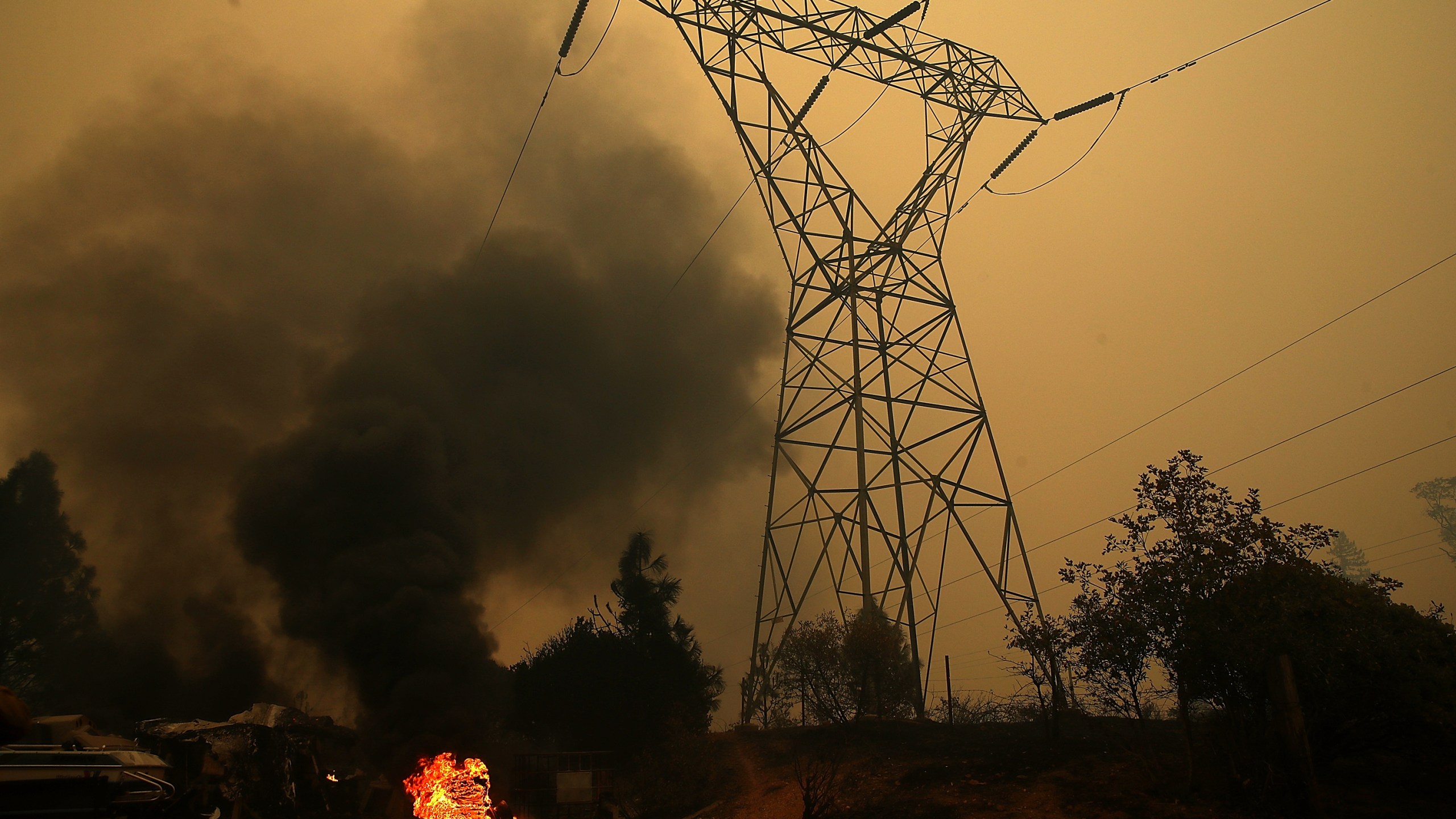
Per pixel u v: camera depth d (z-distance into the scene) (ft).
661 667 112.68
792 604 110.73
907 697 107.55
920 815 64.85
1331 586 54.70
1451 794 53.72
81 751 45.01
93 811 43.78
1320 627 52.85
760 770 90.58
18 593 179.22
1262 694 54.49
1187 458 59.26
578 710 109.29
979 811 62.64
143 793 46.39
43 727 85.15
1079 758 68.13
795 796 78.02
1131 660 57.57
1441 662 55.21
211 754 90.27
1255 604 53.42
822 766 77.46
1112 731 69.67
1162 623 55.83
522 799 93.81
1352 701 53.88
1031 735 84.48
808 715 104.27
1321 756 56.18
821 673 96.99
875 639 95.45
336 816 93.20
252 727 94.12
